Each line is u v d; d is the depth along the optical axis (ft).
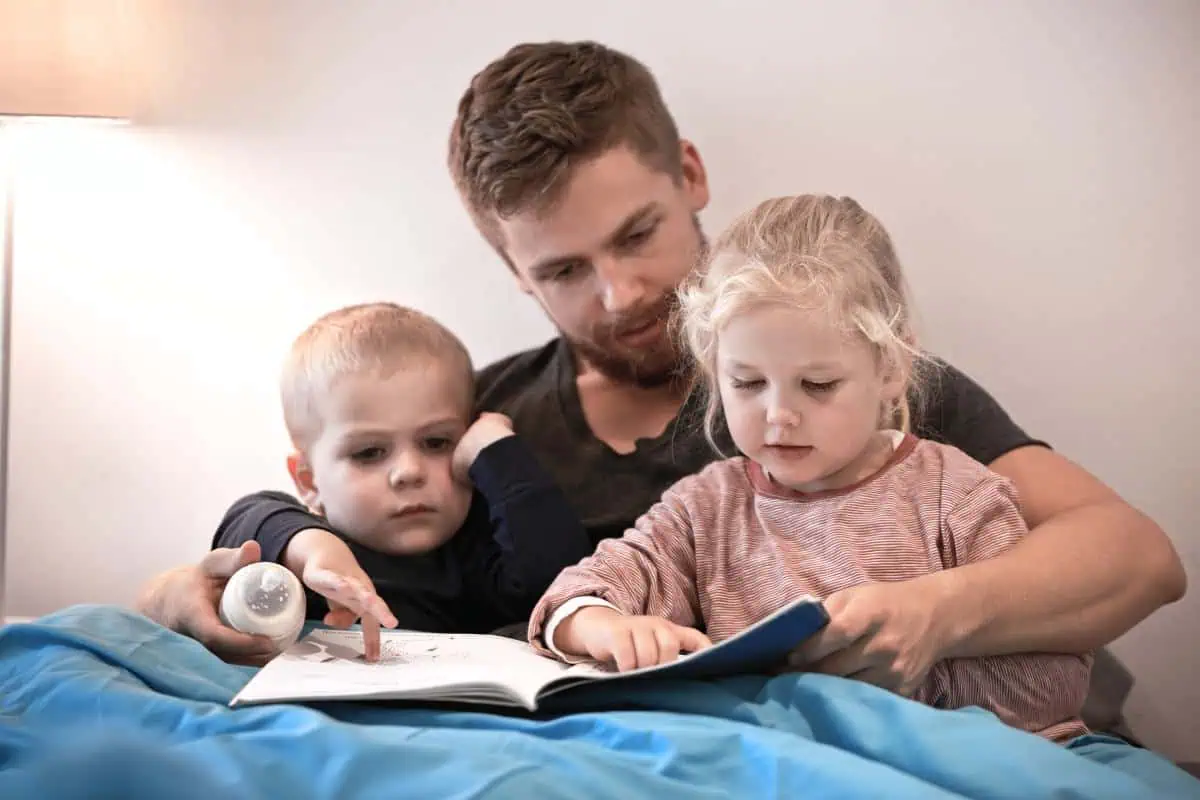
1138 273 4.74
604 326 4.14
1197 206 4.68
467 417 4.31
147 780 2.26
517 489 4.02
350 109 5.26
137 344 5.43
